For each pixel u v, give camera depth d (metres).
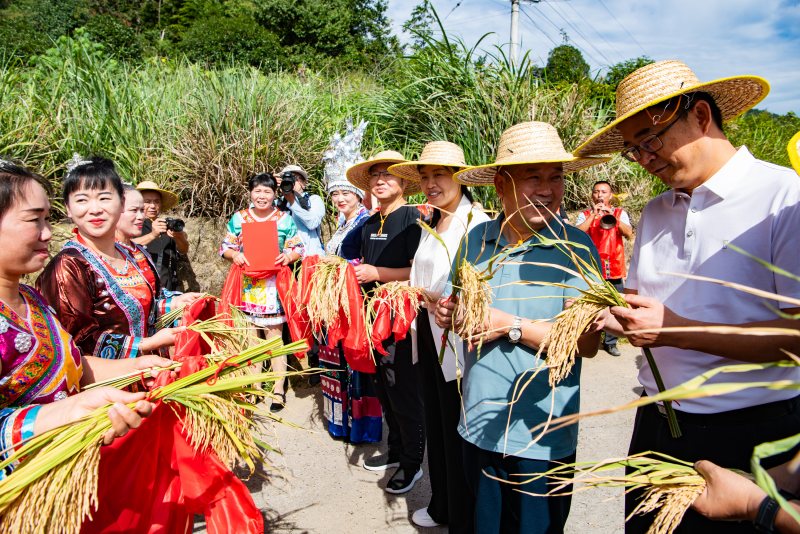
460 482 2.73
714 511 1.33
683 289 1.79
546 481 2.07
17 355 1.71
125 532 1.89
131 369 2.21
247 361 2.10
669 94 1.66
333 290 2.92
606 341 6.06
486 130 7.48
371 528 3.13
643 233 2.02
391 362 3.36
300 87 8.55
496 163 2.27
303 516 3.25
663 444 1.86
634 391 5.03
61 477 1.55
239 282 4.82
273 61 20.08
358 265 3.60
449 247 2.94
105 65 7.82
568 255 2.17
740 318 1.65
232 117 6.76
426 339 2.96
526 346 2.13
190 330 2.45
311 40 31.92
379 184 3.73
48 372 1.79
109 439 1.67
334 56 31.39
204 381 2.00
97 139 6.45
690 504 1.40
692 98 1.68
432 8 7.82
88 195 2.35
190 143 6.62
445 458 2.80
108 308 2.42
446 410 2.76
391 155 3.70
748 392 1.65
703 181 1.74
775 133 11.61
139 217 3.02
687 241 1.78
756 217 1.63
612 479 1.54
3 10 34.06
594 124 8.09
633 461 1.56
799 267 1.51
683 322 1.58
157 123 6.91
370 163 3.76
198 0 36.53
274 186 4.95
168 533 1.97
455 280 2.18
